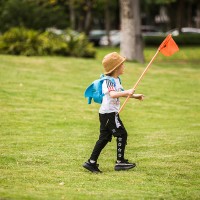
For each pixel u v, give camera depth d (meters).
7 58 32.34
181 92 26.27
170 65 39.69
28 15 46.66
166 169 12.97
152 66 36.44
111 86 12.11
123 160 12.62
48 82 25.92
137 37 40.19
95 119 19.19
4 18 46.44
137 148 15.11
